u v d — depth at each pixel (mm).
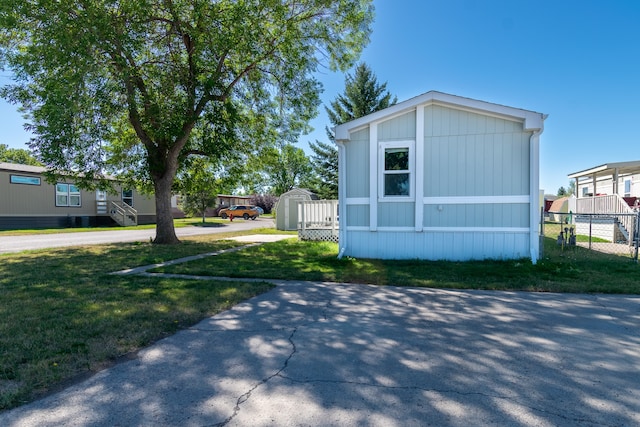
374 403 2492
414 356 3291
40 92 9492
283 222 21531
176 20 10719
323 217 14227
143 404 2482
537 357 3254
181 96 11219
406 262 8133
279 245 12508
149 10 10109
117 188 28578
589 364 3104
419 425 2234
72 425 2232
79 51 9000
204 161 15211
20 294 5527
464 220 8258
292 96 12922
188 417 2328
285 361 3195
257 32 10727
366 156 8797
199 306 4887
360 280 6594
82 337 3701
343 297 5469
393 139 8602
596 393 2617
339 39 13172
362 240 8891
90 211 26984
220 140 12078
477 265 7621
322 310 4793
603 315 4488
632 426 2211
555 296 5426
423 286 6137
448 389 2684
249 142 14492
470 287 5965
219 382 2807
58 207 24875
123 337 3717
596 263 7848
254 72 13102
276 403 2496
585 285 5887
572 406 2443
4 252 10977
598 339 3691
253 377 2893
